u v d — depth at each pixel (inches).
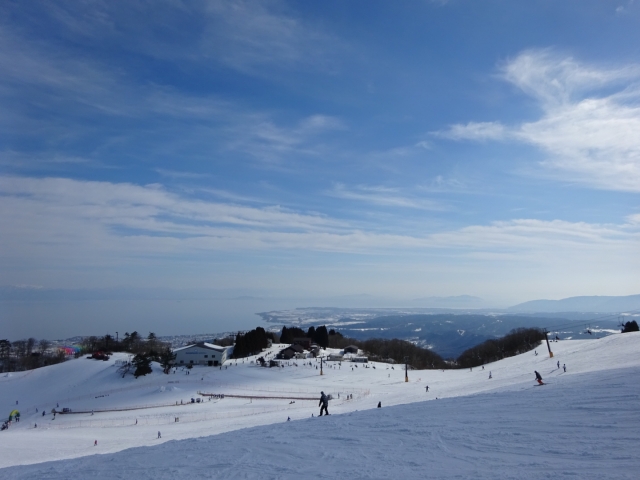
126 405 2837.1
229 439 753.6
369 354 6412.4
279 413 1932.8
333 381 3388.3
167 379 3747.5
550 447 518.6
